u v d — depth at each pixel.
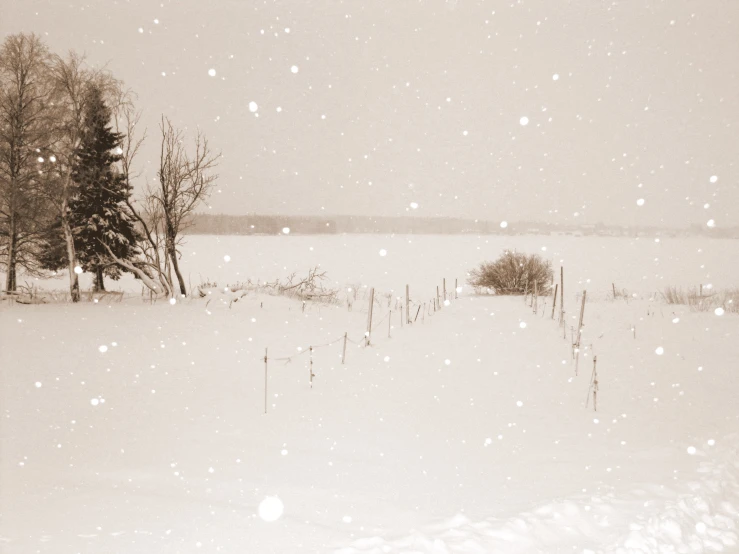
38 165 26.23
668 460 7.17
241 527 4.80
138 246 30.38
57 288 35.12
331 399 10.84
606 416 9.73
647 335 19.16
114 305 25.44
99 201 29.25
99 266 29.91
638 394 11.45
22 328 18.62
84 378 12.03
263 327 20.39
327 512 5.31
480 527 4.91
